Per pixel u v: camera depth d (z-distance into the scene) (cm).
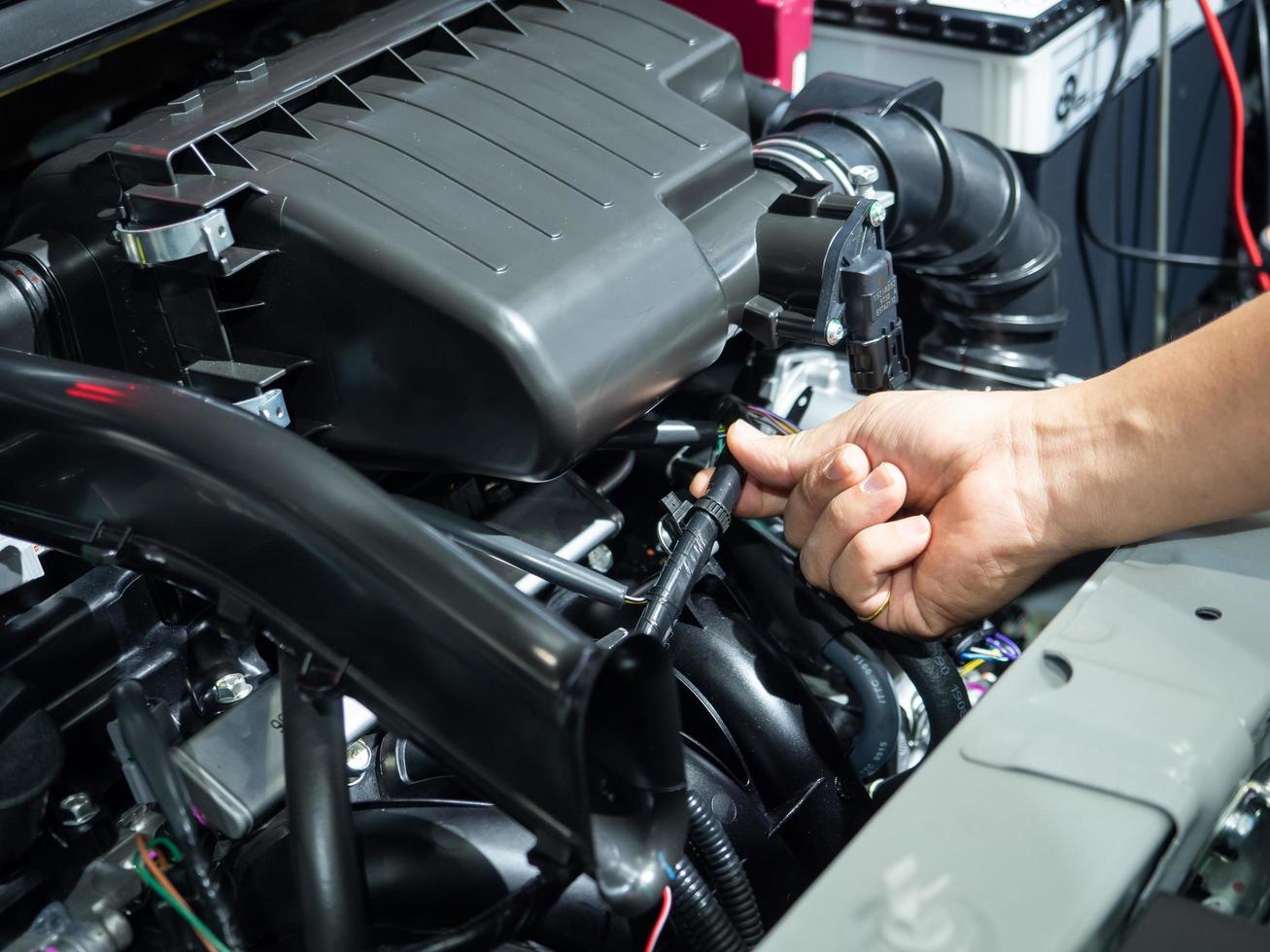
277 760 65
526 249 66
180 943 62
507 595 54
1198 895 56
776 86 107
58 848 70
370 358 67
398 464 72
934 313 115
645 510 91
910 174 95
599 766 53
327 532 56
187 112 72
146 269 69
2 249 77
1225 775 55
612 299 67
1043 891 49
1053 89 124
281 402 69
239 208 67
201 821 69
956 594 75
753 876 70
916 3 127
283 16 99
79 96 93
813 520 81
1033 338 111
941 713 80
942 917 49
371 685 58
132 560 67
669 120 79
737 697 76
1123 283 158
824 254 76
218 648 76
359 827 67
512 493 80
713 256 77
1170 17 141
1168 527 69
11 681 67
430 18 83
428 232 66
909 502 80
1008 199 103
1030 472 73
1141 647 61
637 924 65
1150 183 155
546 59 82
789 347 101
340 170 68
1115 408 71
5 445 67
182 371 72
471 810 67
